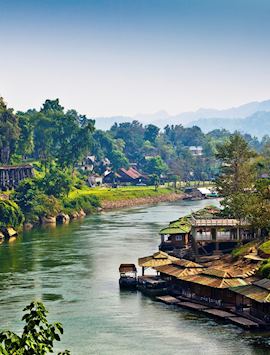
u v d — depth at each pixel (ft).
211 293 333.21
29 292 364.17
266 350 258.98
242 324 289.53
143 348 263.49
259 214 423.23
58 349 262.88
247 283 324.60
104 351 260.62
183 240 499.92
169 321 302.25
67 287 376.68
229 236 448.65
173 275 355.36
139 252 497.87
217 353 256.11
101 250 509.35
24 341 110.32
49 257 481.05
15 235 629.51
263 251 376.27
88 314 315.99
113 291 366.43
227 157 562.66
